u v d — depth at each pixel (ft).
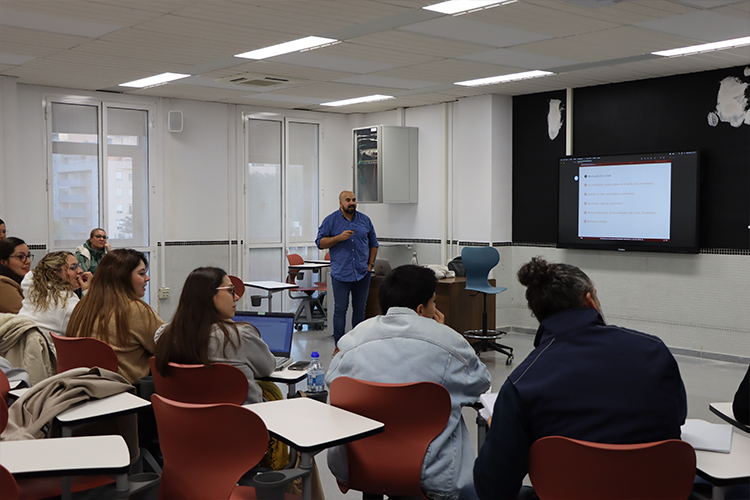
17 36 18.20
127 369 10.85
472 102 28.48
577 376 6.13
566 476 6.03
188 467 7.57
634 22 16.49
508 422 6.24
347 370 8.50
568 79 24.41
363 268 24.53
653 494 5.94
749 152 21.66
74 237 26.91
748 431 7.79
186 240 29.50
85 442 7.21
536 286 6.69
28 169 25.52
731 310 22.26
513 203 28.58
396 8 15.40
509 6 15.24
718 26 16.81
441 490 7.88
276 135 32.07
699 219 22.71
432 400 7.75
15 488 5.85
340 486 8.50
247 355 9.54
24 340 11.63
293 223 32.76
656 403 6.05
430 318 8.82
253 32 17.60
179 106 29.04
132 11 15.69
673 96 23.47
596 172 25.26
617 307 25.22
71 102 26.55
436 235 30.83
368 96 28.60
